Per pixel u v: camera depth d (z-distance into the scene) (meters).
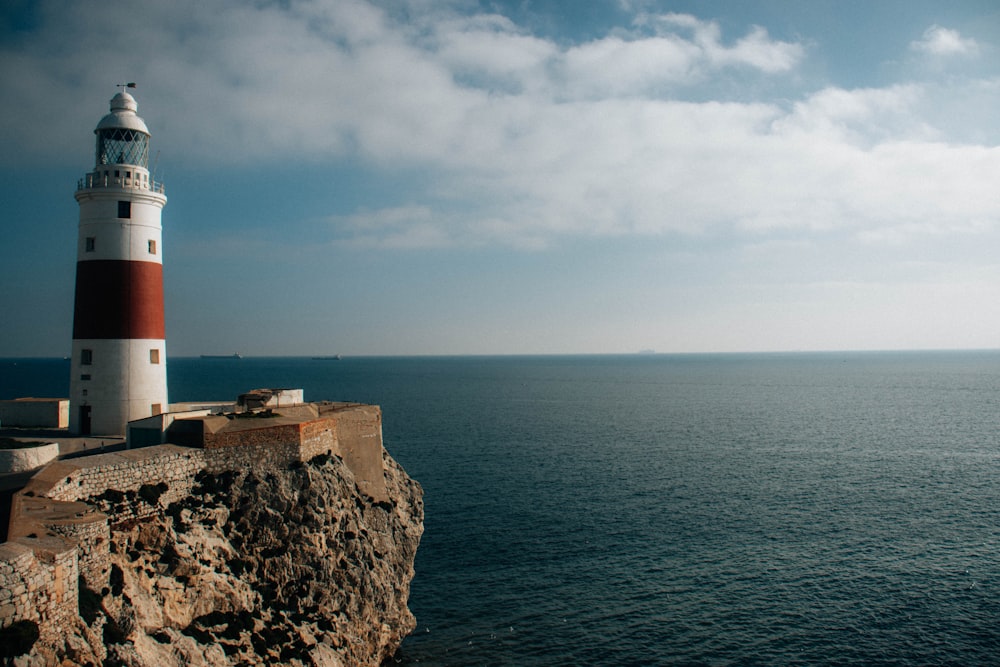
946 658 44.06
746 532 68.19
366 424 48.88
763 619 49.75
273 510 37.34
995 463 102.25
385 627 42.34
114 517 30.61
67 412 55.22
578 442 124.50
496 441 125.00
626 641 47.31
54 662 21.92
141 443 38.28
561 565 60.09
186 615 30.75
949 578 55.75
